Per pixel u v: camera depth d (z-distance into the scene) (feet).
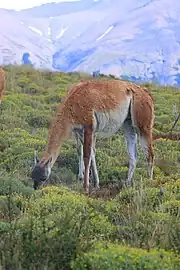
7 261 44.09
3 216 60.49
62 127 81.46
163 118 142.92
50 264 44.01
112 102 85.46
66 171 89.45
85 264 43.75
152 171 88.89
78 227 49.83
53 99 160.66
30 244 44.91
